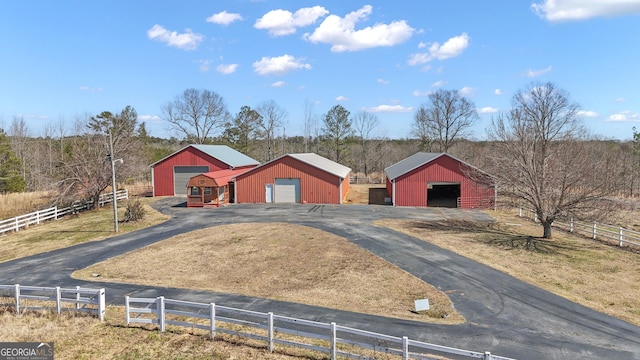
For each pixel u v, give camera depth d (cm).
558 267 1786
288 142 9106
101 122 4797
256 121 7519
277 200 3775
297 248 2081
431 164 3534
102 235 2500
